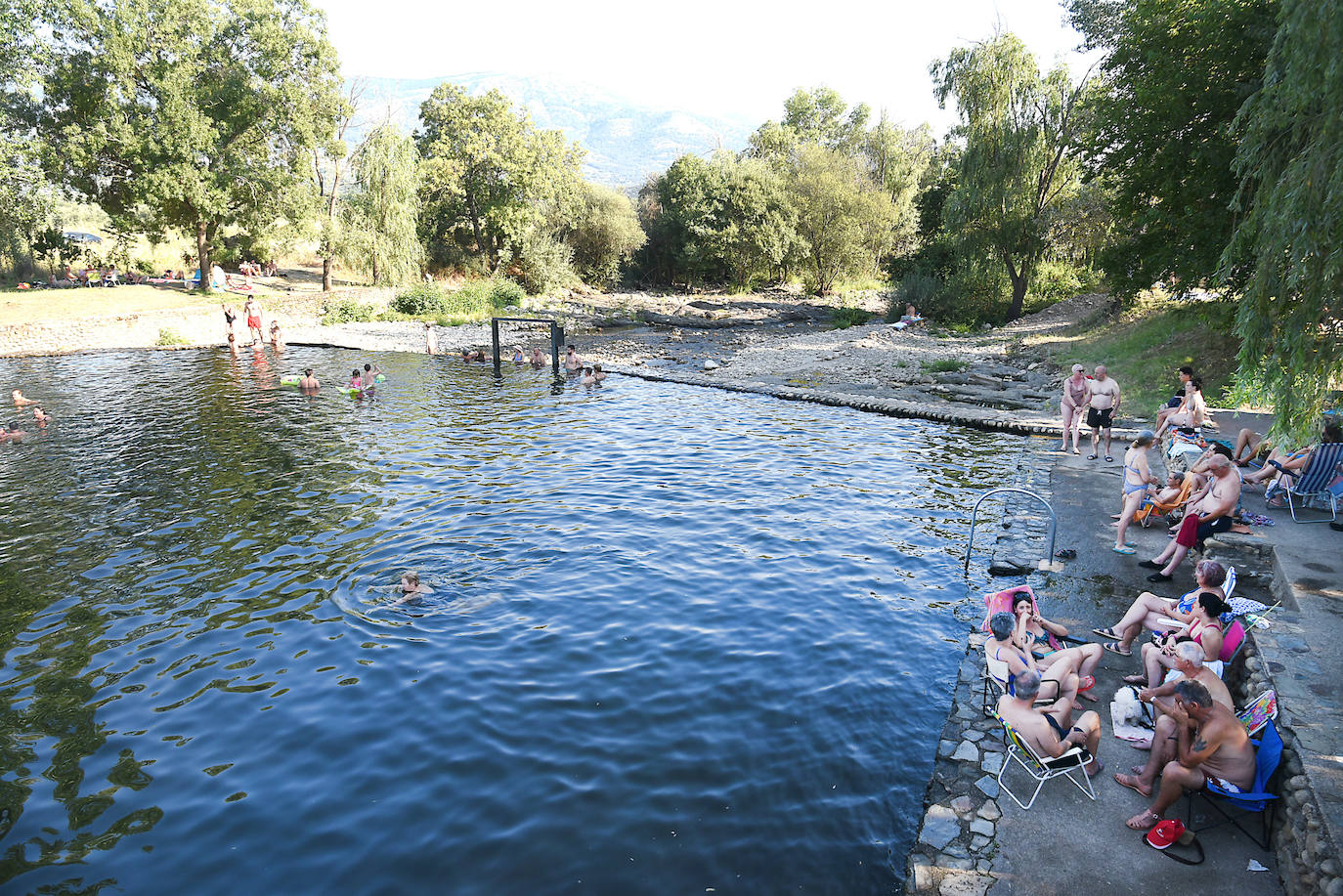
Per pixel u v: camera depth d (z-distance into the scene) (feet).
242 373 106.63
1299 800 19.93
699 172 244.83
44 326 123.95
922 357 112.06
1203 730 20.89
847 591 38.04
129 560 42.83
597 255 247.29
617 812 23.22
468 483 56.18
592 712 28.25
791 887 20.45
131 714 28.60
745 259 238.27
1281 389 29.53
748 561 41.73
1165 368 81.82
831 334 141.38
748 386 93.20
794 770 25.16
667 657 32.04
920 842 21.34
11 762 26.00
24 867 21.34
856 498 52.01
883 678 30.50
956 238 141.28
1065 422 62.75
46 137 144.05
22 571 41.63
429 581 39.32
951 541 44.14
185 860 21.61
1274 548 35.47
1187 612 29.50
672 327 167.84
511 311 181.06
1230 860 20.40
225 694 29.78
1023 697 23.44
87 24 138.92
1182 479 43.73
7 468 61.26
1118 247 83.87
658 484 55.77
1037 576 38.34
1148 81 71.92
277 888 20.54
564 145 226.79
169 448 66.85
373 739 26.91
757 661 31.73
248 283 173.78
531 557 42.39
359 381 89.30
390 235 181.37
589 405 85.10
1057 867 20.30
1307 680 24.71
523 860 21.38
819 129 321.32
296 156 166.09
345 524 47.78
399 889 20.42
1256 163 30.60
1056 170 133.69
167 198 145.18
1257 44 63.26
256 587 39.06
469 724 27.61
